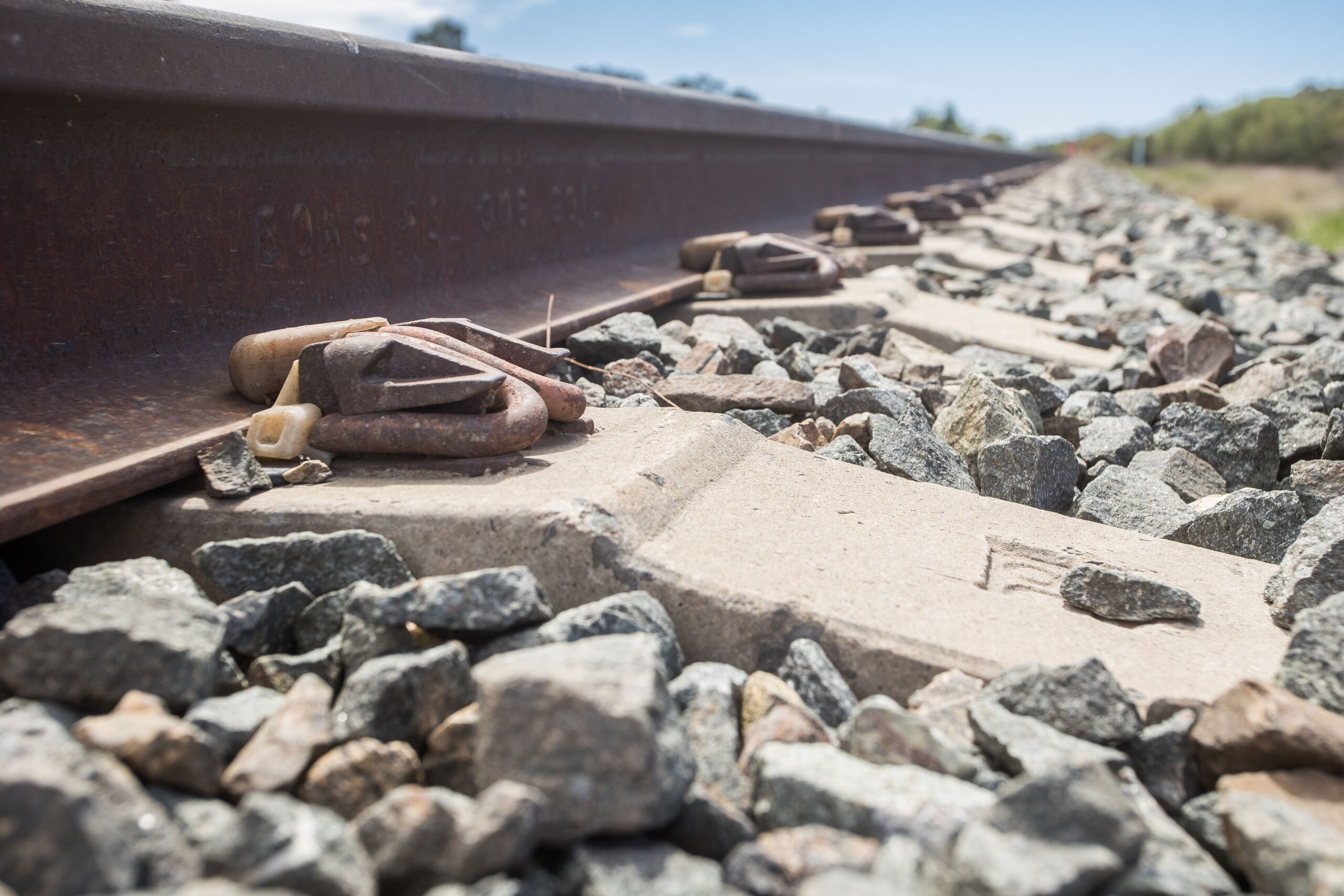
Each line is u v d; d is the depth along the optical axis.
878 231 1.37
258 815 0.20
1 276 0.39
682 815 0.24
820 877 0.20
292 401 0.41
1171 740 0.28
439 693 0.27
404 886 0.21
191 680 0.26
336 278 0.58
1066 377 0.76
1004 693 0.29
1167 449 0.58
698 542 0.35
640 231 1.02
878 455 0.49
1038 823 0.22
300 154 0.55
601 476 0.37
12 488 0.32
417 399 0.39
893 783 0.24
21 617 0.26
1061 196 3.35
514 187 0.77
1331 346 0.77
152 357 0.45
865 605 0.33
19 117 0.39
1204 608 0.37
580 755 0.22
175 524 0.35
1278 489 0.56
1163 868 0.22
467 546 0.34
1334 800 0.25
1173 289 1.21
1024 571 0.39
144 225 0.45
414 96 0.62
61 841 0.19
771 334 0.80
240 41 0.48
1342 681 0.29
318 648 0.31
